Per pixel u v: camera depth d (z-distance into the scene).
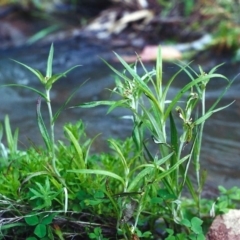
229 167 3.59
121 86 2.28
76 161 2.31
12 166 2.52
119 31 7.36
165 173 2.11
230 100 4.89
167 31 7.07
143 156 2.40
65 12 8.12
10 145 2.65
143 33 7.18
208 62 6.09
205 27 6.87
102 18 7.73
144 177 2.24
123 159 2.16
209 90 5.19
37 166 2.40
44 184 2.36
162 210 2.39
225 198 2.52
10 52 7.17
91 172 2.10
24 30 7.69
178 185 2.34
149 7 7.55
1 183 2.36
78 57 6.78
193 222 2.25
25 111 4.93
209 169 3.55
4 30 7.64
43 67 6.50
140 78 2.15
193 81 2.11
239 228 2.25
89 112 4.81
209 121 4.43
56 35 7.54
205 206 2.58
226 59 6.10
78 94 5.37
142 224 2.38
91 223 2.30
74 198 2.30
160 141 2.18
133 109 2.16
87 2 8.23
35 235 2.32
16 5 8.02
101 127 4.43
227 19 6.80
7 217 2.38
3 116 4.82
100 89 5.50
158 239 2.43
